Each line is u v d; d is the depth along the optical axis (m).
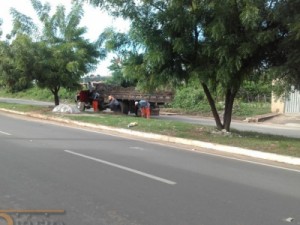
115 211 6.24
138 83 16.77
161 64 15.29
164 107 38.03
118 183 8.00
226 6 13.61
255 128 24.50
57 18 28.38
